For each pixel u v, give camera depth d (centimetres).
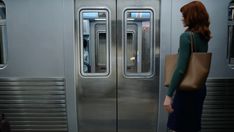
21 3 355
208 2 357
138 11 359
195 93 231
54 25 357
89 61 366
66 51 359
